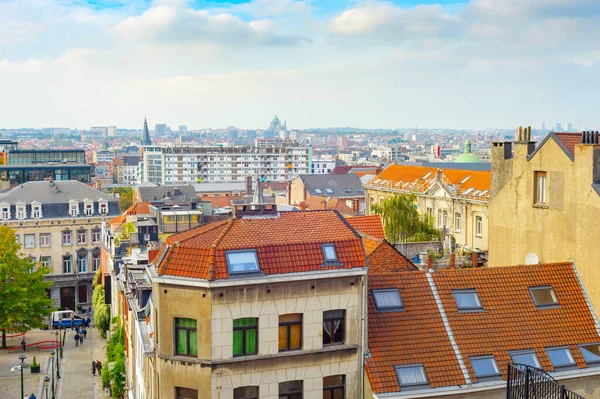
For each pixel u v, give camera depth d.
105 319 91.69
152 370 38.16
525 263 46.41
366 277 36.59
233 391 34.53
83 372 79.50
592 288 41.75
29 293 89.25
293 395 36.03
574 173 42.78
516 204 47.06
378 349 37.12
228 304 34.12
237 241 35.62
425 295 39.91
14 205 127.00
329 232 37.75
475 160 180.62
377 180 154.88
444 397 36.31
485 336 38.91
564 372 38.31
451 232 122.19
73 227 130.75
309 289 35.53
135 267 63.41
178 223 93.94
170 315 34.88
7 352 88.12
